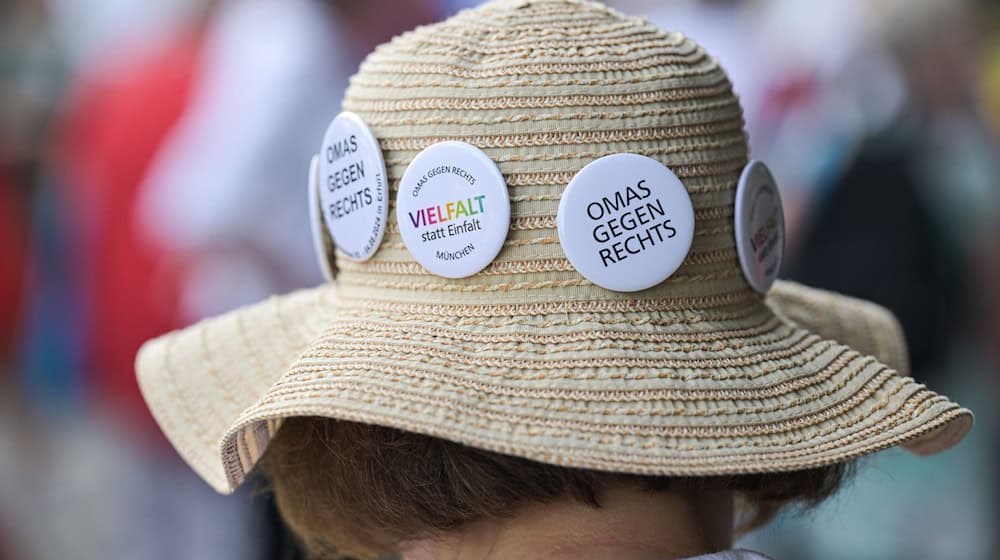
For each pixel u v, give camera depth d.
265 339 1.48
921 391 1.23
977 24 3.45
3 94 4.39
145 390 1.52
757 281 1.30
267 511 2.89
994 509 3.18
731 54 4.56
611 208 1.19
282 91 3.10
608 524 1.20
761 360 1.23
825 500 1.48
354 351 1.20
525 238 1.20
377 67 1.28
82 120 4.04
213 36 3.24
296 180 3.10
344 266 1.32
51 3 4.74
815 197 3.15
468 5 4.10
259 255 3.09
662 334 1.21
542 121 1.20
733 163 1.29
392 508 1.22
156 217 3.13
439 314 1.22
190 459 1.45
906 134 3.06
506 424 1.13
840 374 1.25
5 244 4.36
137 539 3.86
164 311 3.18
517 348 1.18
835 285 3.02
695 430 1.15
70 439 4.61
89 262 3.50
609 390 1.16
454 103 1.21
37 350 4.38
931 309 3.01
